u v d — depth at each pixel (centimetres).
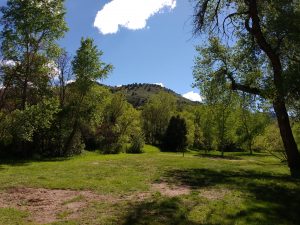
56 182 1955
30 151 4459
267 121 6719
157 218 1261
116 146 6025
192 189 1839
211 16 2662
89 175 2273
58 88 4978
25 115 3656
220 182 2073
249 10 2522
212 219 1287
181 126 8144
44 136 4631
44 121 3809
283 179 2212
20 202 1496
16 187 1820
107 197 1600
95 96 4962
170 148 8131
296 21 2281
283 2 2380
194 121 9875
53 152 4756
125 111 6756
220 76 2991
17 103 4128
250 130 6944
